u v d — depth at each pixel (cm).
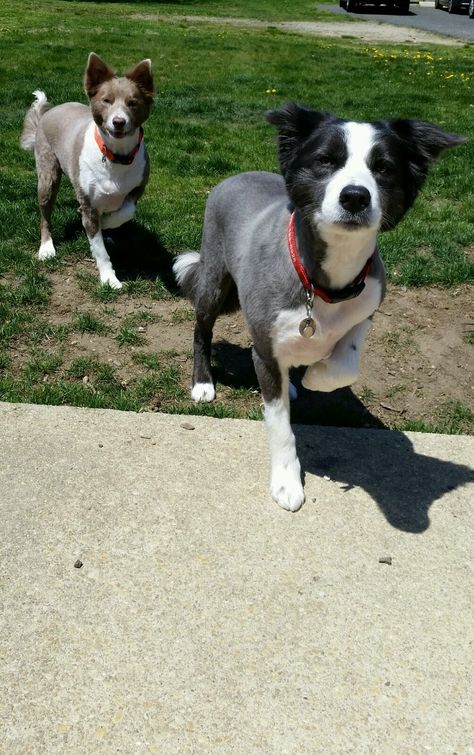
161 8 1121
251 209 128
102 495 115
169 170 286
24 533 107
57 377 156
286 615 96
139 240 217
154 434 131
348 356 115
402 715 84
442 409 151
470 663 91
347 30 904
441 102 444
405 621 96
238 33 797
